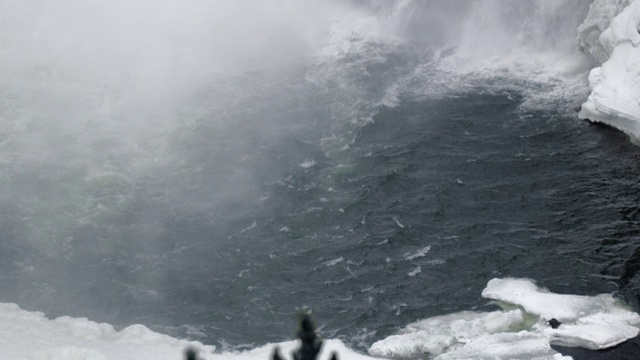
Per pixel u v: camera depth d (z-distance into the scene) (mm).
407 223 85125
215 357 66688
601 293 75250
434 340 69750
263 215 88125
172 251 84312
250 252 83438
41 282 80438
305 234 85188
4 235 86375
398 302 75562
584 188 88375
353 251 82188
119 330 74250
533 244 81500
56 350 60406
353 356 66938
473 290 76438
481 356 67562
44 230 87312
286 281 79438
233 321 75000
